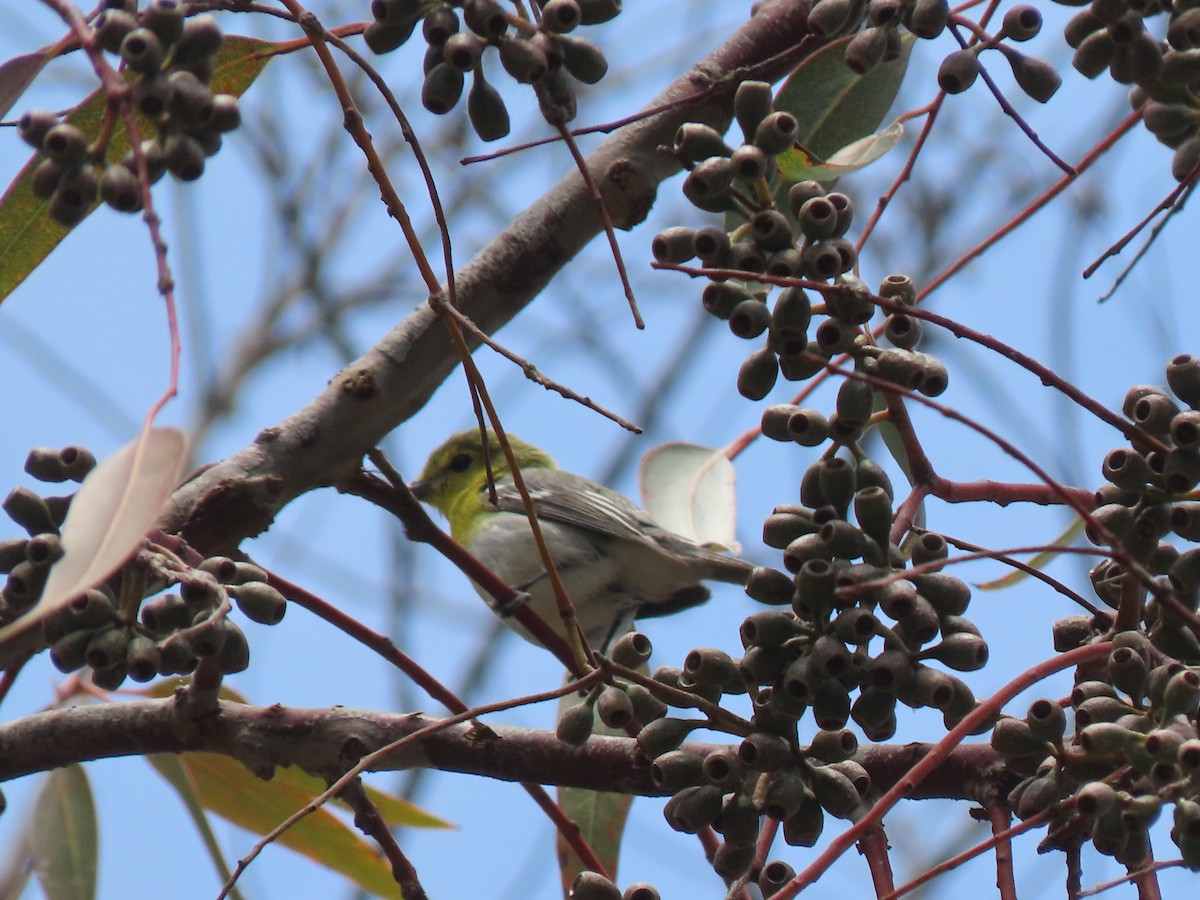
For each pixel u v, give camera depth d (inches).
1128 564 145.7
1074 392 164.1
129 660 156.3
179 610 159.6
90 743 202.7
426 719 203.5
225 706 203.0
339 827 263.7
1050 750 159.3
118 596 163.9
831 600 161.5
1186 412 164.1
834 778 161.6
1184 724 152.3
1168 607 146.9
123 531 132.8
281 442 212.2
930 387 168.9
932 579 166.9
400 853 198.5
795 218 195.5
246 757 200.5
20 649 175.5
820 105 241.3
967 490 203.8
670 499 291.3
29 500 165.2
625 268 165.3
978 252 224.5
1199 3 179.5
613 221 224.8
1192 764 145.5
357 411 214.5
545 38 171.5
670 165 225.6
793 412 169.3
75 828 234.7
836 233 168.7
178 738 202.1
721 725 165.5
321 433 213.6
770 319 167.9
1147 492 168.6
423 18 173.0
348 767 200.2
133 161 141.3
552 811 213.3
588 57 172.7
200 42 145.9
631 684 172.6
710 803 160.6
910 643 163.0
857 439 172.4
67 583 131.2
